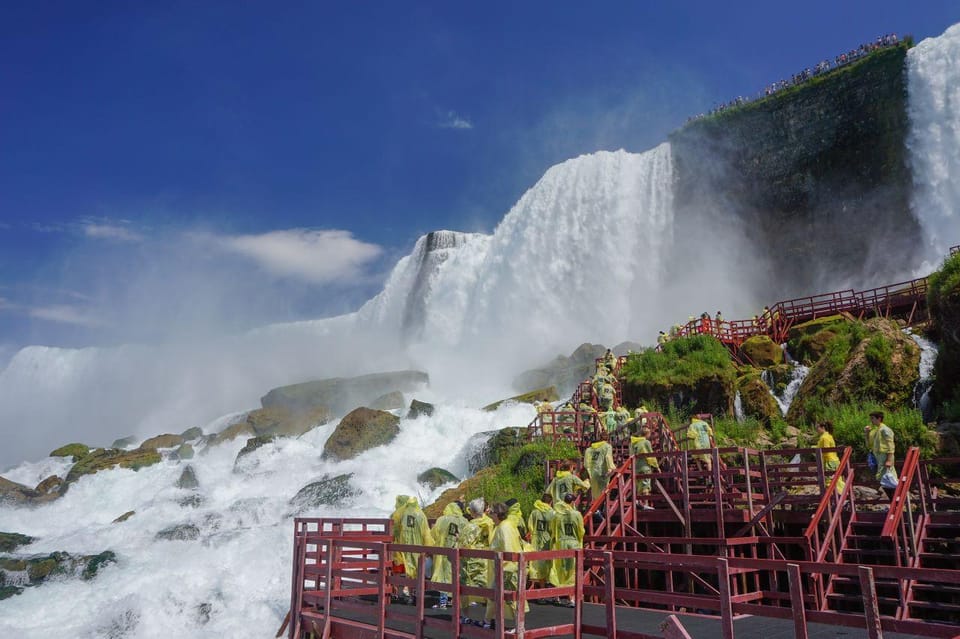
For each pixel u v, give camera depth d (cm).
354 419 3734
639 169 6538
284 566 2342
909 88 5094
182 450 4291
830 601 1503
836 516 1445
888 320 2764
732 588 1444
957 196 4700
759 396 2744
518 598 948
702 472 1575
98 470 3862
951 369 2283
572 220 6550
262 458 3853
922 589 1384
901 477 1451
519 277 6625
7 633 1948
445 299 7288
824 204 5712
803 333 3116
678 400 2784
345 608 1302
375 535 1574
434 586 1095
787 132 5934
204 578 2234
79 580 2306
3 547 2688
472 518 1444
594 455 1708
